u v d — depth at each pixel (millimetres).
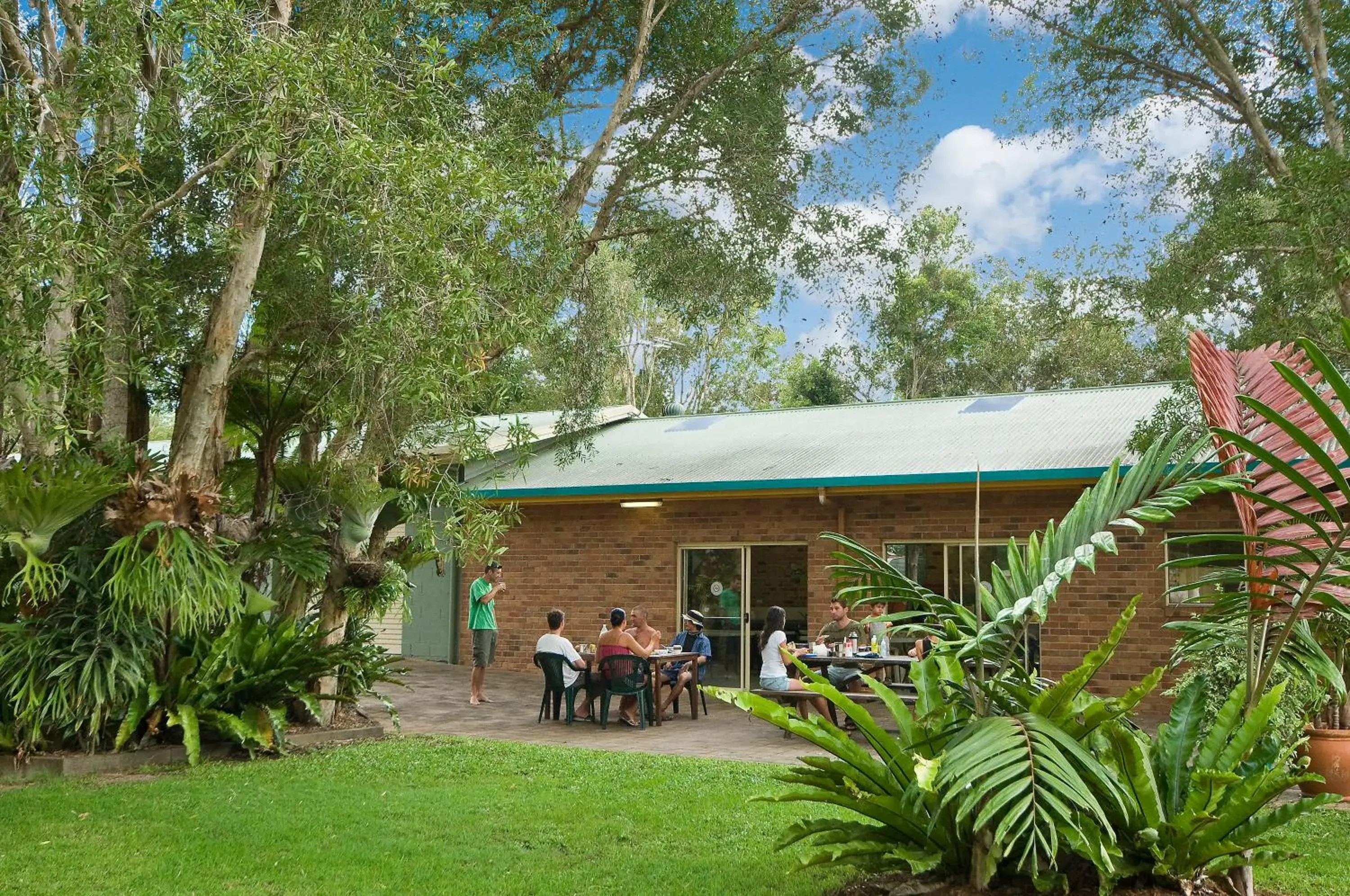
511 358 13266
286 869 6066
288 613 11578
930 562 15305
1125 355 38281
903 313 16797
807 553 16188
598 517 17953
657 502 17188
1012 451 14969
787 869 5906
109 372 8836
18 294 7895
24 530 8586
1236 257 13516
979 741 4316
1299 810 4371
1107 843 4566
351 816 7332
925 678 5371
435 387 8625
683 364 45500
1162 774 5047
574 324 16094
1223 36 15148
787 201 16141
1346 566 4637
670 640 17031
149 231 10562
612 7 15312
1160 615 13781
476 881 5863
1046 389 40656
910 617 5496
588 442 17438
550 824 7113
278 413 11430
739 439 18703
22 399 8797
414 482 10484
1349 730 8086
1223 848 4488
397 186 8422
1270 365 5613
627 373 42469
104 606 9312
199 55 8242
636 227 16453
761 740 11383
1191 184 15695
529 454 10734
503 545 18188
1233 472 5152
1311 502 5066
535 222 10742
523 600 18484
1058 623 14359
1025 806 4059
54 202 8047
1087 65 15453
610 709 14070
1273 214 12734
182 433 9648
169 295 9883
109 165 9117
